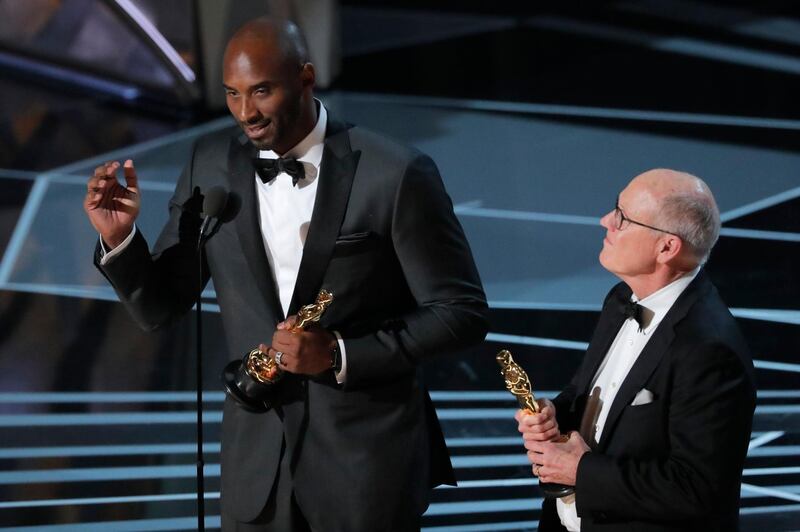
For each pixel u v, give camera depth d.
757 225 21.34
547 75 29.72
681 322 7.95
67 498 13.67
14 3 27.44
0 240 21.42
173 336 18.17
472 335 8.30
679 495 7.60
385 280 8.38
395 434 8.40
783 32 31.50
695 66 29.58
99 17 27.03
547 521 8.81
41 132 26.78
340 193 8.22
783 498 13.63
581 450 8.05
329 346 7.97
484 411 15.96
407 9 34.81
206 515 13.38
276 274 8.41
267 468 8.43
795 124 25.84
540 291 19.28
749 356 7.97
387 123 26.70
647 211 7.96
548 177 23.64
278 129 7.98
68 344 17.89
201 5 26.47
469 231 21.25
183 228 8.77
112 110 28.34
